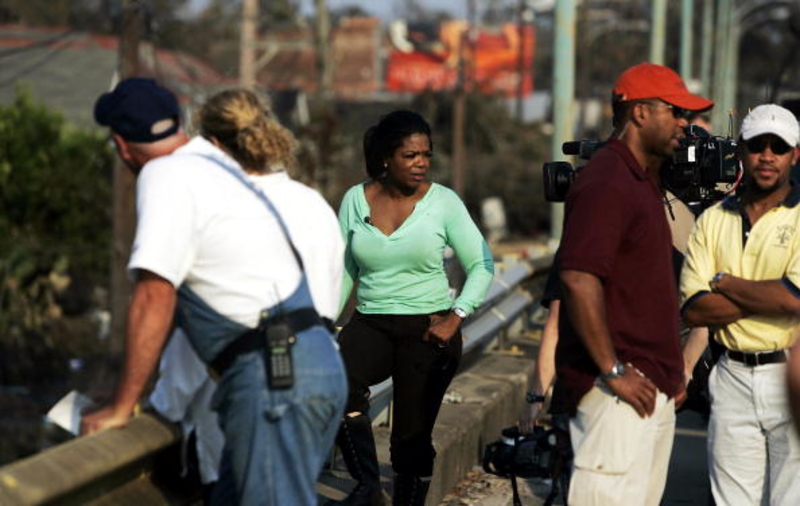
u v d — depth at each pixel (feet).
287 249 33.42
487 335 79.46
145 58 248.93
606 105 503.61
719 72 270.26
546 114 550.36
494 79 644.27
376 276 47.91
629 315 37.40
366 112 529.04
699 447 70.79
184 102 279.90
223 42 495.00
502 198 421.18
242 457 32.86
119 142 34.04
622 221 36.60
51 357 192.13
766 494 45.29
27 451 163.73
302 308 33.22
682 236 51.55
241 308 32.68
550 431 44.09
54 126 204.03
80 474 29.94
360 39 636.07
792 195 44.04
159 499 34.68
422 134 46.96
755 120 43.62
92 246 202.28
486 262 48.44
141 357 31.89
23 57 327.47
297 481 32.78
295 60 506.89
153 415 34.55
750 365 44.37
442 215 47.85
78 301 205.46
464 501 57.62
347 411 46.88
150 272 31.78
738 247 44.29
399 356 48.03
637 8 563.07
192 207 32.27
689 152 49.44
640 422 37.50
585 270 36.35
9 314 190.29
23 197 197.47
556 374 39.24
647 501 40.22
